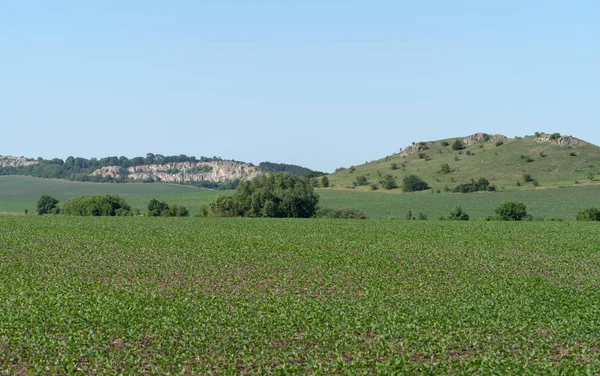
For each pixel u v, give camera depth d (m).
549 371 21.62
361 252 57.06
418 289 38.38
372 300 34.66
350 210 122.06
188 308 31.42
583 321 29.30
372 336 26.56
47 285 38.47
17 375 21.55
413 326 27.53
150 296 34.94
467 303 33.69
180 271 45.34
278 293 36.34
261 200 120.69
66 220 99.88
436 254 56.28
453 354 24.14
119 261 50.50
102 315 29.16
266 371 21.83
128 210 131.50
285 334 26.36
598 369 22.30
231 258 52.28
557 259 53.88
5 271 44.69
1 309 30.62
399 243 64.94
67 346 24.41
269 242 64.88
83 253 55.75
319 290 38.00
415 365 22.06
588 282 42.38
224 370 21.78
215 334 26.23
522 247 62.22
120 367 22.30
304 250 57.78
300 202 121.25
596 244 64.94
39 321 28.08
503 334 26.98
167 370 21.89
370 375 21.62
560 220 109.75
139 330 26.61
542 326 28.72
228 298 34.53
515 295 36.41
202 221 99.44
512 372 21.53
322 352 23.84
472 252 58.00
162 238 69.06
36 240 66.62
